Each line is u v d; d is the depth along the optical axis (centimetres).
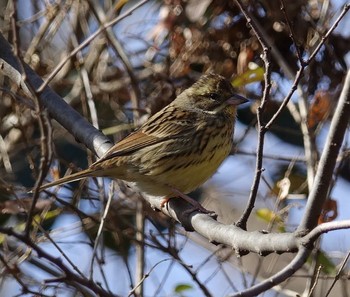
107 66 1373
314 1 1239
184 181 1076
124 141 1059
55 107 1080
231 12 1244
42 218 1138
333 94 1218
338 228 678
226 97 1099
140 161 1061
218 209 1305
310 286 1025
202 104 1092
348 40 1230
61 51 1418
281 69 1238
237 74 1223
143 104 1303
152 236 1096
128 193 1215
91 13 1359
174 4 1274
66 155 1357
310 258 1114
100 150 1055
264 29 1230
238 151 1213
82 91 1311
